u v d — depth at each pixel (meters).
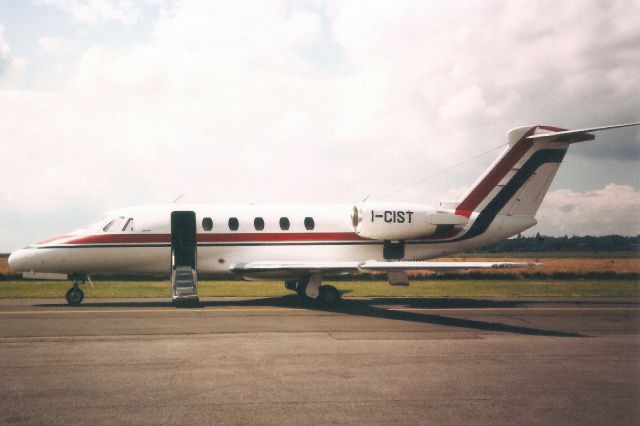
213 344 12.44
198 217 20.95
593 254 126.44
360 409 7.89
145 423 7.33
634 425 7.34
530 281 36.00
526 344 12.56
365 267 18.09
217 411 7.79
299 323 15.65
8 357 11.09
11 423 7.32
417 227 21.44
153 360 10.81
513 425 7.31
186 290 19.56
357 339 13.12
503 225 22.33
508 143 22.31
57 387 8.93
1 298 23.48
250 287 29.92
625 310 19.33
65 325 15.16
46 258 20.08
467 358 11.07
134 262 20.73
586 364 10.59
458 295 25.70
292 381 9.30
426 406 8.03
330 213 22.05
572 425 7.32
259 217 21.39
